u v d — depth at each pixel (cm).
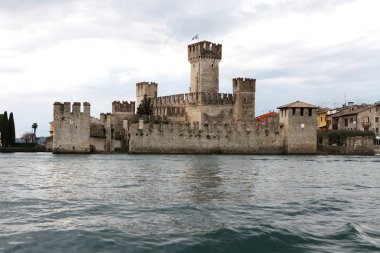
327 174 5562
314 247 1920
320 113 16600
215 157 10162
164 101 15725
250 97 15050
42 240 1975
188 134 12000
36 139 19950
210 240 1981
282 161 8719
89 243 1931
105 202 2945
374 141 13462
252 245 1936
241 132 12331
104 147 12006
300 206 2828
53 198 3139
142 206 2781
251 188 3797
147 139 11700
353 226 2241
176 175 5094
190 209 2669
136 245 1906
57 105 11269
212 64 15188
